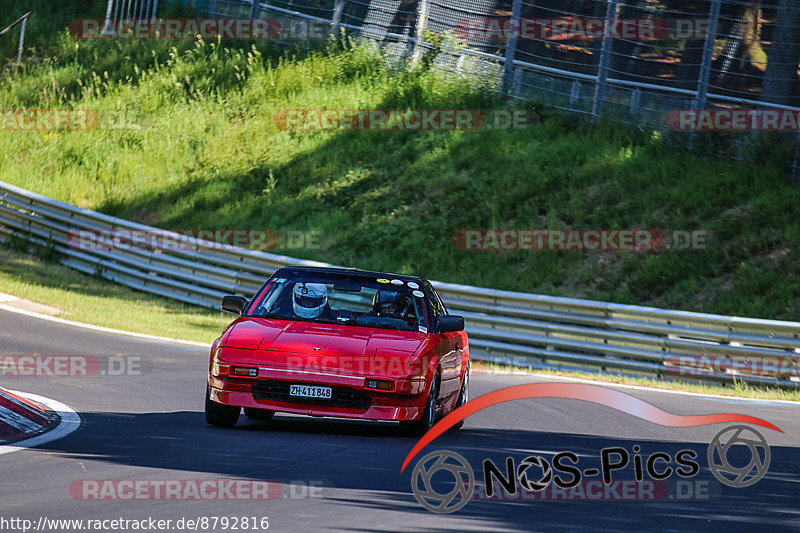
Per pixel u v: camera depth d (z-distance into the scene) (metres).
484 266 81.00
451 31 109.62
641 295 74.81
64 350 49.12
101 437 27.05
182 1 124.19
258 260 74.38
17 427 27.05
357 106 104.06
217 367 30.70
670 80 93.81
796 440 36.03
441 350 33.19
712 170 85.94
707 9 99.38
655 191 84.75
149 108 107.50
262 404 30.19
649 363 61.41
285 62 113.06
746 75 92.06
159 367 47.19
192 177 96.88
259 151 99.62
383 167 95.12
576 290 76.56
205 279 74.81
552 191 87.81
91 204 94.00
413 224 87.19
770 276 73.06
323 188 93.62
